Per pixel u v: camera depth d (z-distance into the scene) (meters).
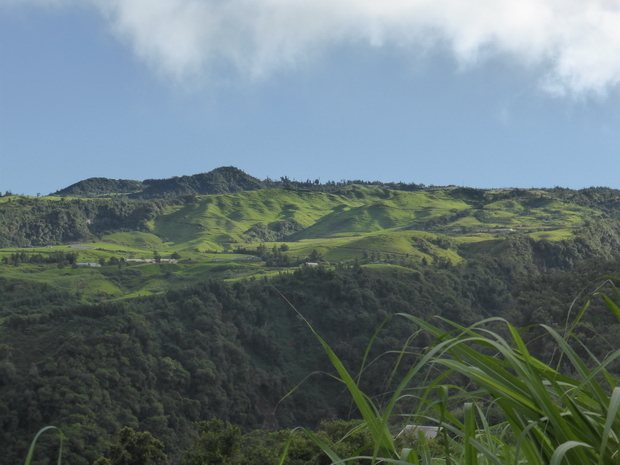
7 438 58.81
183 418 72.31
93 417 62.25
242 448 21.92
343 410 82.00
